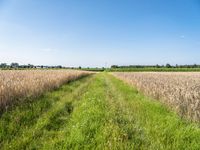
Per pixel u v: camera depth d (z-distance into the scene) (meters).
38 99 11.95
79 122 7.56
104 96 14.82
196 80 23.50
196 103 9.16
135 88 20.36
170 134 6.74
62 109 10.02
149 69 113.25
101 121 7.86
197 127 7.48
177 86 15.14
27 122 7.62
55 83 18.59
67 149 5.63
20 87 12.21
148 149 5.70
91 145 5.84
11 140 6.02
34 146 5.75
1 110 8.92
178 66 140.88
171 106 10.56
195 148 5.75
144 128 7.36
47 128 7.29
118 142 5.87
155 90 14.58
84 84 24.80
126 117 8.86
